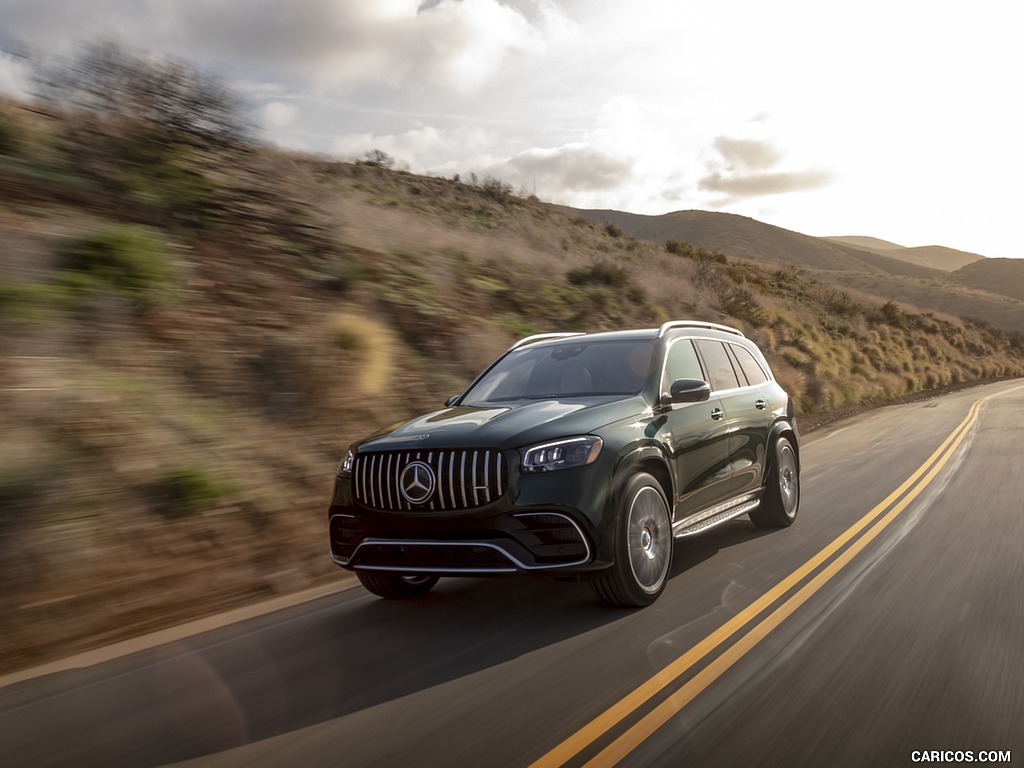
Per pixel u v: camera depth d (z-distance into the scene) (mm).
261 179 12711
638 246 38906
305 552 7094
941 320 64000
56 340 7555
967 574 5555
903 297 126188
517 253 20812
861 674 3832
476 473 4789
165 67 11398
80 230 9000
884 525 7340
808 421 21328
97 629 5410
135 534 6258
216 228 11227
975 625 4484
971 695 3549
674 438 5754
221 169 12023
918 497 8711
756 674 3881
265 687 4117
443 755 3195
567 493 4770
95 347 7852
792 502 7730
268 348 9172
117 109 11055
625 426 5320
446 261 16312
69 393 6980
